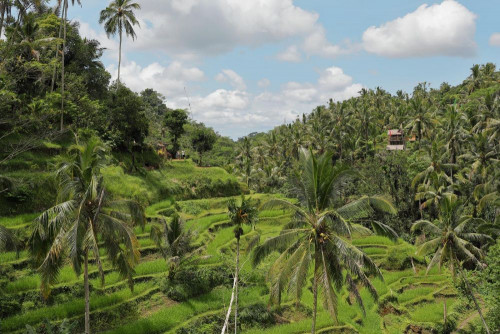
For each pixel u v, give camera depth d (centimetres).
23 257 2667
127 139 4572
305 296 3334
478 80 9581
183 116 6028
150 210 3988
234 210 2709
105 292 2691
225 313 2780
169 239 3039
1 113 3297
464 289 3512
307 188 2061
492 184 4566
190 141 7400
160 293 2880
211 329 2644
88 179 1970
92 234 1834
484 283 3173
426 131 6762
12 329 2153
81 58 5112
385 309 3550
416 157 6053
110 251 1997
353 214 1983
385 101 12738
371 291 1898
